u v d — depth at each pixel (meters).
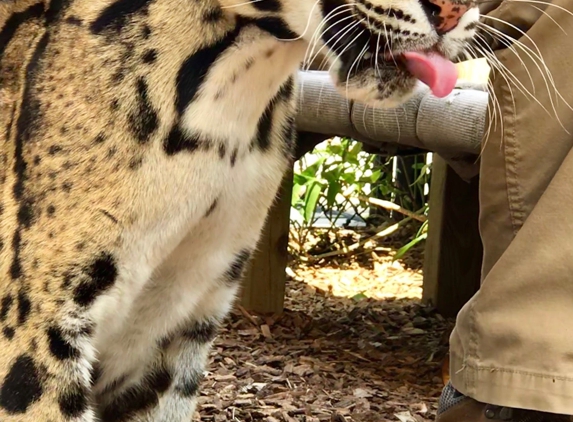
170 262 2.31
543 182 2.37
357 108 3.59
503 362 2.32
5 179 2.12
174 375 2.55
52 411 2.07
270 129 2.29
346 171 6.45
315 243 6.25
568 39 2.30
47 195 2.06
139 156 2.07
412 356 4.16
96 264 2.08
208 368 3.79
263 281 4.59
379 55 1.99
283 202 4.51
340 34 1.98
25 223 2.07
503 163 2.43
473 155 3.45
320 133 3.92
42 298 2.06
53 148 2.07
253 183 2.27
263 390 3.58
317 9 1.97
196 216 2.19
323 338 4.38
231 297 2.51
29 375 2.06
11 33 2.21
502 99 2.41
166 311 2.39
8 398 2.05
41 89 2.10
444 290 4.77
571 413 2.24
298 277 5.66
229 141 2.16
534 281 2.27
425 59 1.95
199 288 2.40
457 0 1.90
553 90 2.33
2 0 2.23
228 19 2.04
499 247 2.49
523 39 2.37
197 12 2.04
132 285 2.16
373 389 3.69
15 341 2.06
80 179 2.06
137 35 2.07
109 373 2.46
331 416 3.33
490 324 2.34
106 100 2.06
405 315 4.80
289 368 3.86
